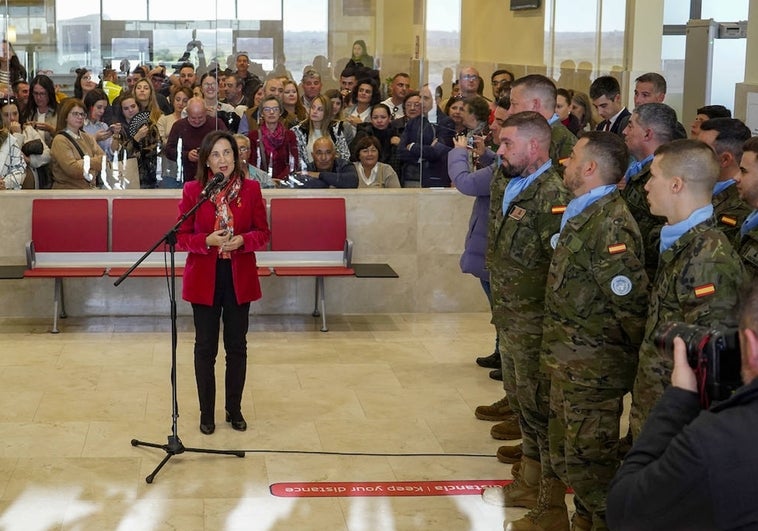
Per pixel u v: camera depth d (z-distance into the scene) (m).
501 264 4.31
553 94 4.87
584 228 3.60
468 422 5.71
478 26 9.70
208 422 5.43
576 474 3.70
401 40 7.90
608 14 9.09
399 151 8.02
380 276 7.49
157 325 7.59
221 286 5.32
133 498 4.61
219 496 4.65
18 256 7.71
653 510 1.99
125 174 7.86
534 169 4.23
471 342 7.35
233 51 7.77
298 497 4.66
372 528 4.35
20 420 5.58
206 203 5.23
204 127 7.84
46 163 7.79
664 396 2.14
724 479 1.89
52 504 4.52
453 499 4.66
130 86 7.78
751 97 7.11
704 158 3.19
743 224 3.95
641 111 4.60
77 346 7.01
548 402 4.25
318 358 6.88
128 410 5.77
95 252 7.66
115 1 7.71
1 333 7.31
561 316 3.66
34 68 7.70
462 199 8.08
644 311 3.52
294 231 7.80
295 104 7.88
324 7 7.81
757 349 1.93
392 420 5.71
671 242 3.24
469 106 7.84
